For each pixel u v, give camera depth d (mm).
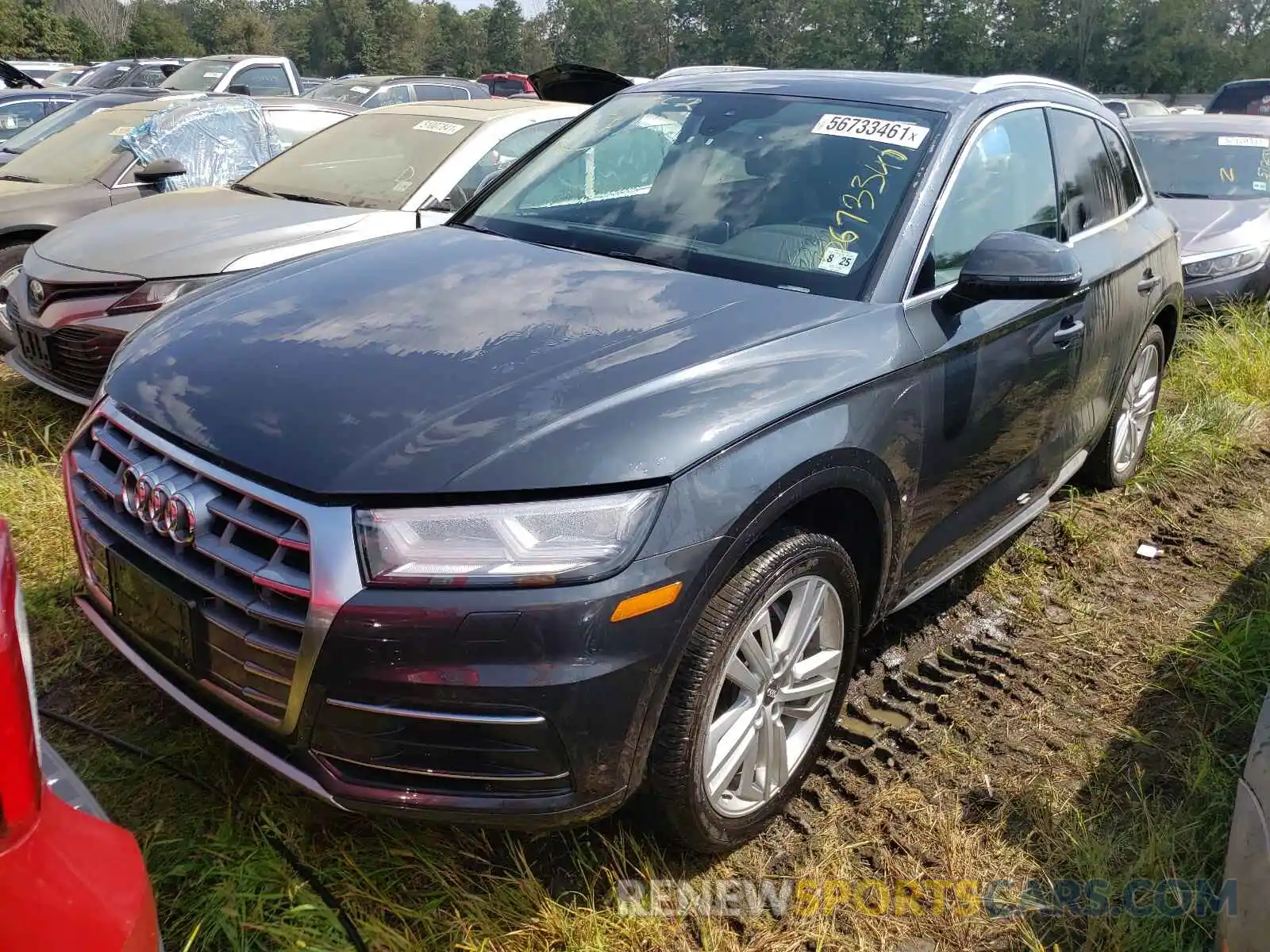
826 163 3094
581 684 1920
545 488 1948
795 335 2480
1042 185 3559
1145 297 4184
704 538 2055
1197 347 6582
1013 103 3453
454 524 1905
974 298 2789
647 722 2053
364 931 2111
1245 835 2006
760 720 2408
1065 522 4375
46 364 4469
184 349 2447
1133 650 3562
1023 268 2701
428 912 2172
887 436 2531
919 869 2496
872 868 2492
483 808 1962
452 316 2500
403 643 1870
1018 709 3168
